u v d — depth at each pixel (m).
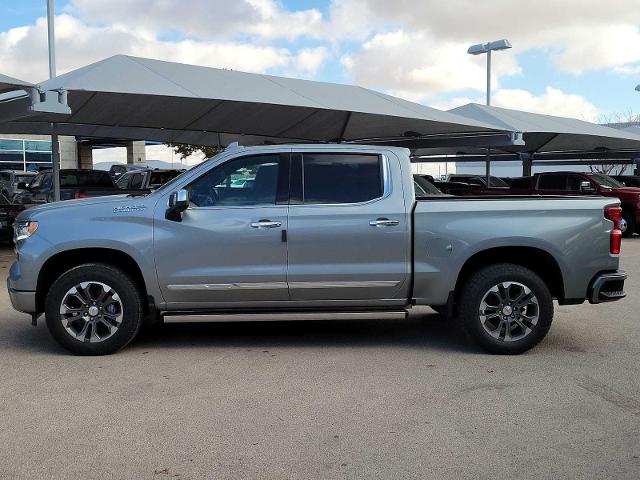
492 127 17.30
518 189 19.98
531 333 6.04
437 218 6.00
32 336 6.82
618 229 6.18
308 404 4.76
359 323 7.49
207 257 5.97
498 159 31.55
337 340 6.68
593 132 21.69
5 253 13.97
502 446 4.04
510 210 6.02
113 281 5.95
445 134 18.67
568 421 4.45
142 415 4.55
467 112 20.11
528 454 3.93
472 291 6.02
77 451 3.97
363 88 16.61
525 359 5.95
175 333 6.98
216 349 6.30
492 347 6.05
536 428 4.32
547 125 20.88
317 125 16.86
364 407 4.70
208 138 20.30
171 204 5.84
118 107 13.21
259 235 5.96
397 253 6.03
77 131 17.67
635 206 17.44
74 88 10.44
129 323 6.01
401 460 3.85
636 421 4.45
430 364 5.78
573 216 6.05
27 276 5.96
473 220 6.01
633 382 5.28
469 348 6.34
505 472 3.70
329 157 6.17
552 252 6.02
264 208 6.01
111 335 6.00
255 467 3.76
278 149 6.17
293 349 6.30
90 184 18.78
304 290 6.04
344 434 4.22
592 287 6.10
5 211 13.82
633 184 22.67
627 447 4.03
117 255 6.18
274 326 7.32
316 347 6.38
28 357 6.01
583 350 6.26
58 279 5.93
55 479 3.62
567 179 18.70
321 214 5.99
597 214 6.07
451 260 6.01
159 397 4.91
